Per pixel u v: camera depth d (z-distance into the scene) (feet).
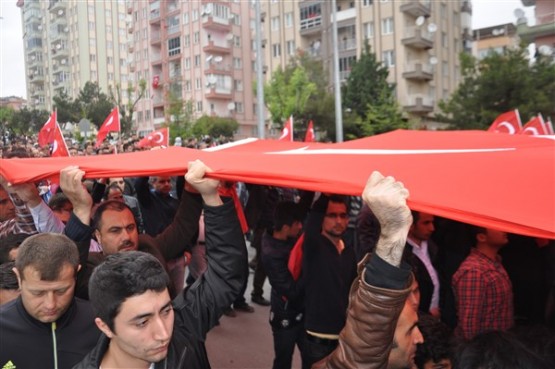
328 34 126.52
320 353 10.87
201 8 156.97
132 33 178.09
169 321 4.85
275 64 140.36
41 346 6.44
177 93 151.33
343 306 10.84
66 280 6.34
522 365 4.83
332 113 108.88
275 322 12.32
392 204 4.62
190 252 16.60
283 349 12.36
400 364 5.97
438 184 5.49
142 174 7.26
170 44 168.66
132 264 4.75
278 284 11.80
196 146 46.80
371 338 4.85
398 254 4.75
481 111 64.64
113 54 170.91
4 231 10.87
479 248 9.27
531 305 11.41
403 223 4.72
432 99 119.14
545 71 61.16
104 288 4.66
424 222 11.14
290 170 6.44
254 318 18.98
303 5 132.05
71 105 102.22
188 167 6.68
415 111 113.91
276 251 11.94
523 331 5.74
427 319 6.75
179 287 15.08
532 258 11.45
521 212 4.77
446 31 126.00
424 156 6.68
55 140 25.85
